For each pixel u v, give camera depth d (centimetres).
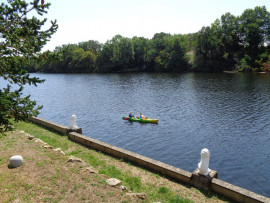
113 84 5644
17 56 562
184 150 1662
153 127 2220
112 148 1123
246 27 7500
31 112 609
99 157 1099
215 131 2027
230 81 5122
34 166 902
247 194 718
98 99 3719
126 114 2747
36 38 579
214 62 7619
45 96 4181
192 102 3192
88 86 5459
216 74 6806
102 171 938
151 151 1664
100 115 2728
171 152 1636
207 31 7500
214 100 3244
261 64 6756
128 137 1975
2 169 873
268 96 3325
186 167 1414
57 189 745
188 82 5325
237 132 1981
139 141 1870
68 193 725
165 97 3644
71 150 1195
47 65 11494
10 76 580
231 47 7794
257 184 1228
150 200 733
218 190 780
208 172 832
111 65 9538
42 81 615
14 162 892
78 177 828
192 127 2159
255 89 3947
